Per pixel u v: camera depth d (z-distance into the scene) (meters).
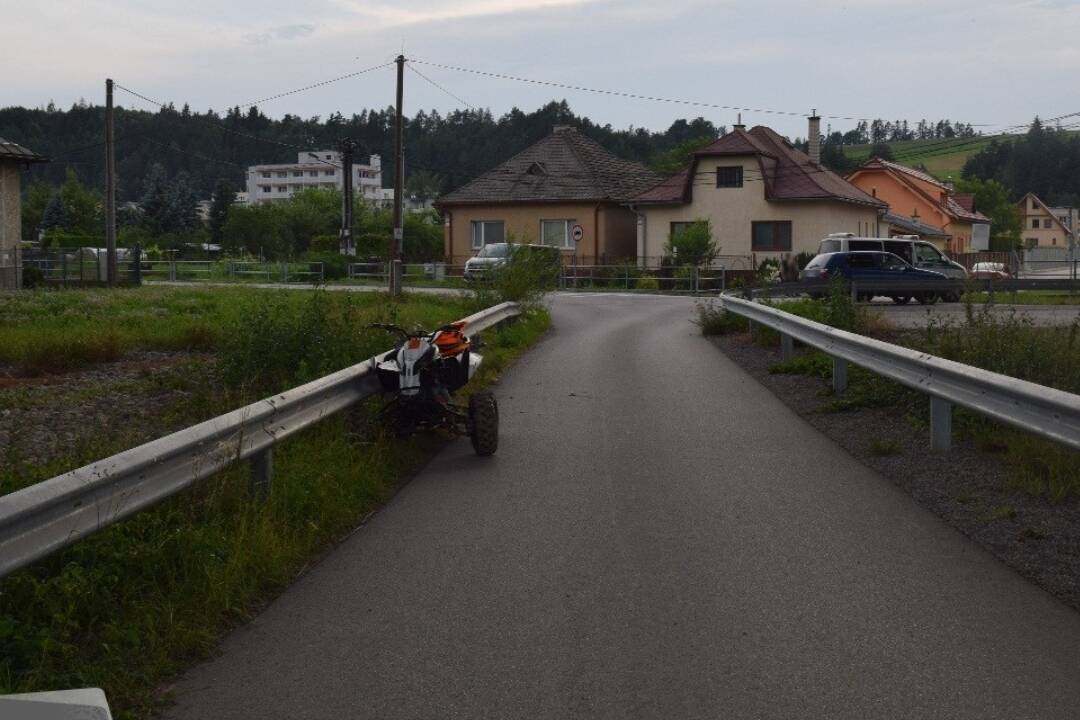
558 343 21.33
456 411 10.46
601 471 9.45
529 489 8.84
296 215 89.12
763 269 46.44
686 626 5.65
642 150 144.88
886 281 31.56
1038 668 5.05
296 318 13.29
